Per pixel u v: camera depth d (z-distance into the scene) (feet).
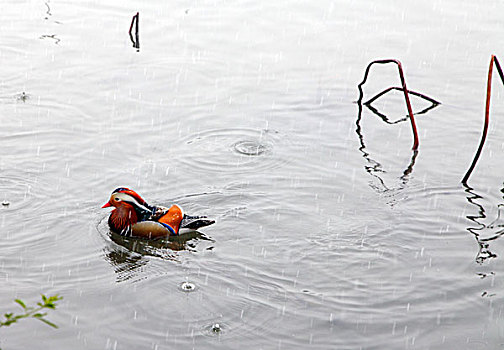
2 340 38.65
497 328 40.73
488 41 80.89
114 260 45.98
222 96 68.90
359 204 52.65
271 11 88.22
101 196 52.54
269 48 78.89
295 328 40.29
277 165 57.88
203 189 53.98
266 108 67.15
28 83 69.05
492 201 53.57
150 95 68.23
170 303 42.04
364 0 92.22
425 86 71.61
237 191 53.83
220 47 78.79
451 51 78.69
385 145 61.62
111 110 65.21
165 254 46.68
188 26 83.46
